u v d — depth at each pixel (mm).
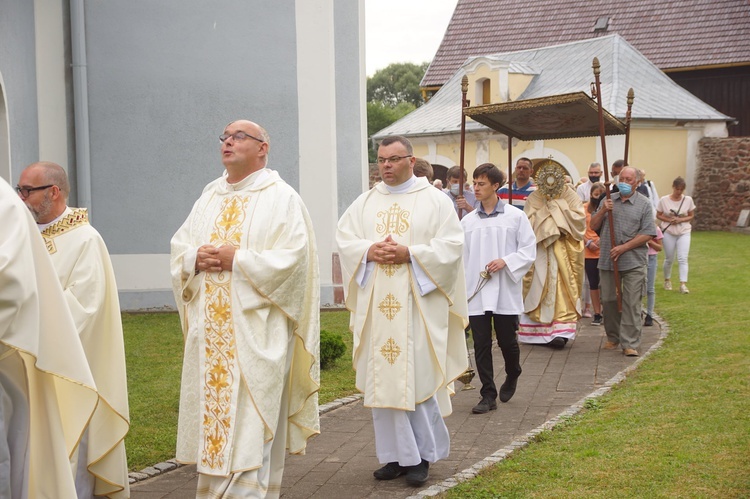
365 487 5324
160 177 12641
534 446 5930
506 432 6496
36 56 11844
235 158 4680
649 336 10344
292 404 4832
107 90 12461
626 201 9336
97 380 4691
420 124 31641
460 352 5746
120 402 4699
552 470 5316
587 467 5316
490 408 7141
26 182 4625
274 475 4707
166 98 12586
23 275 3314
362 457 5961
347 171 13047
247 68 12711
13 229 3350
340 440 6379
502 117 10086
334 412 7176
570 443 5902
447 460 5828
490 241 7418
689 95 30266
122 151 12539
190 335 4621
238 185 4754
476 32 38375
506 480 5191
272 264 4469
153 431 6465
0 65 9906
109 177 12531
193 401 4598
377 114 65562
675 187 13664
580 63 31391
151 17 12484
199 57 12625
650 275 10961
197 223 4809
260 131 4754
